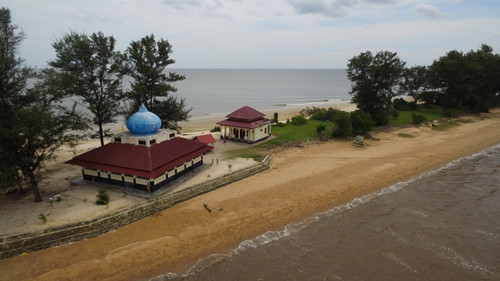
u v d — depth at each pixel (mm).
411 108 85938
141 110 35156
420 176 39094
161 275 20812
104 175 32938
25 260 21906
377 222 27844
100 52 38750
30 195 30578
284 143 51469
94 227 25078
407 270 21359
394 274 20938
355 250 23641
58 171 37844
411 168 41688
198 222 27328
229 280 20344
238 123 51469
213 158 42656
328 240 24984
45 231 23547
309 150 48656
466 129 65812
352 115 57750
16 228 23891
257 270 21328
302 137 54969
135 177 31188
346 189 34781
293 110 111938
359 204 31375
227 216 28422
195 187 32500
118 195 30172
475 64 77375
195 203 30719
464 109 85688
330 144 52094
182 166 35375
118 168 31281
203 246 24047
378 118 65625
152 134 35188
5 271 20797
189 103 131625
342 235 25734
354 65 65938
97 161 32594
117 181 32344
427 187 35656
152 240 24562
